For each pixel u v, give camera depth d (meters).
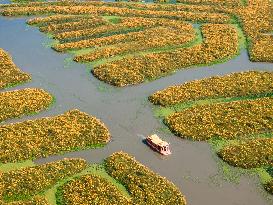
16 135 52.12
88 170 47.72
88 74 66.75
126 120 56.16
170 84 64.44
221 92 61.75
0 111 56.84
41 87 63.38
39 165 47.81
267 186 45.66
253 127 54.38
